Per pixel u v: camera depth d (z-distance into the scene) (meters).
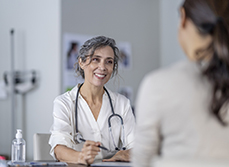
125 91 5.12
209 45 0.90
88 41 1.87
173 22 5.40
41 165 1.48
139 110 0.94
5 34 4.07
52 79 4.05
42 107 4.05
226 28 0.87
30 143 4.04
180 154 0.88
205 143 0.86
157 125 0.91
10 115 4.07
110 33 5.08
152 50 5.48
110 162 1.56
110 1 5.09
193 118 0.87
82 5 4.83
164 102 0.89
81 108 1.88
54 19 4.07
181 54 5.25
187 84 0.88
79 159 1.51
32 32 4.08
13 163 1.54
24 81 4.04
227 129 0.87
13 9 4.08
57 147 1.68
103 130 1.88
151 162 0.94
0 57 4.05
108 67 1.86
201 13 0.90
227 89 0.86
